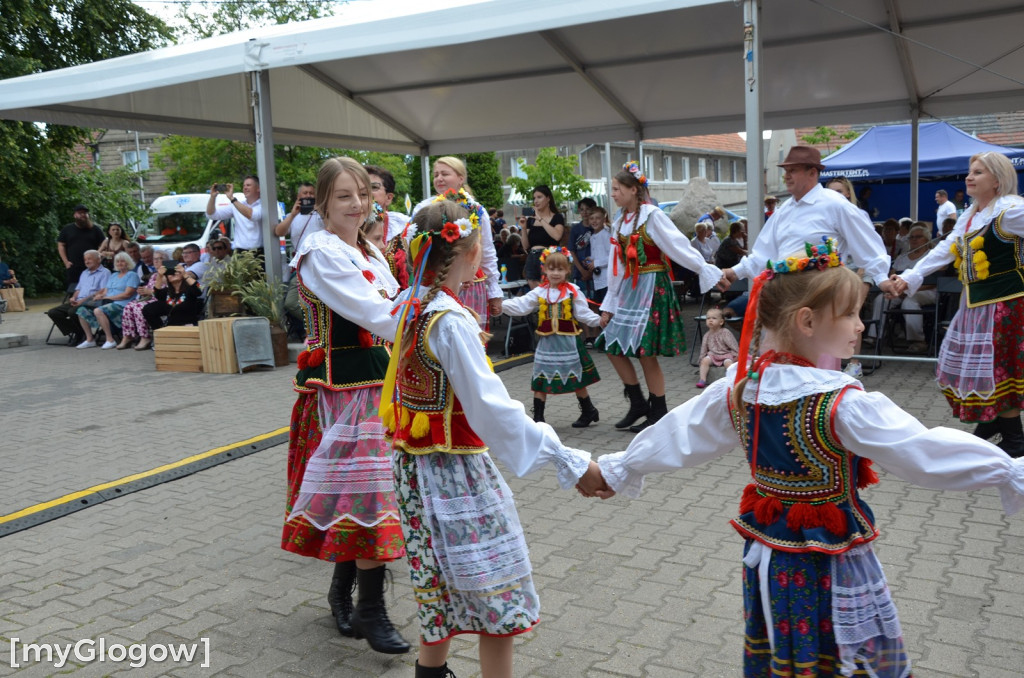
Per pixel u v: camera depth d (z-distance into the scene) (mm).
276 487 4961
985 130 20453
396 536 2895
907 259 8711
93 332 11484
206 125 11406
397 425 2379
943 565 3506
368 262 3057
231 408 7066
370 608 2932
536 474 5004
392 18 7684
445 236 2266
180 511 4582
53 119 10156
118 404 7453
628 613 3195
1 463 5656
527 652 2928
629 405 6738
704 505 4352
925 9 8133
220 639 3117
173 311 10094
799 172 5461
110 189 23781
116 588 3598
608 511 4328
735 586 3391
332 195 2996
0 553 4039
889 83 10430
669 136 12531
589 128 12867
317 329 3043
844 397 1917
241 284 9148
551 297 5926
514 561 2303
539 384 6000
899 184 16844
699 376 7711
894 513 4141
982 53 9266
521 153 31281
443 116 12383
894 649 2002
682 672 2770
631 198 5652
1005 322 4762
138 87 9062
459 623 2295
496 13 7199
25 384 8727
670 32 8961
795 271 2018
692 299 13844
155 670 2902
